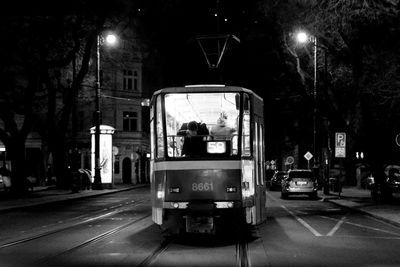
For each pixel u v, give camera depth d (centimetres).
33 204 2983
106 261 1170
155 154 1496
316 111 4319
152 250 1327
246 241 1491
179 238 1555
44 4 3406
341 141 3325
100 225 1931
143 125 7056
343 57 2986
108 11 3625
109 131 4909
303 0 2498
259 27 3538
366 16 2241
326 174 3953
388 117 2958
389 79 2370
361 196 3678
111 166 4941
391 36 2402
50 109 4181
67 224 1989
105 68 6209
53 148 4350
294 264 1126
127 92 6700
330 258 1202
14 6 3300
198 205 1423
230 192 1430
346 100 3350
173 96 1486
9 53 3344
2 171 4012
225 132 1470
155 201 1496
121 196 4019
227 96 1480
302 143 5897
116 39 4047
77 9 3497
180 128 1503
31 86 3550
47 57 3862
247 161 1473
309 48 3575
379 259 1190
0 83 3447
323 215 2344
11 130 3644
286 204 3102
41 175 5272
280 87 4956
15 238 1577
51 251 1319
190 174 1441
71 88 4019
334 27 2519
